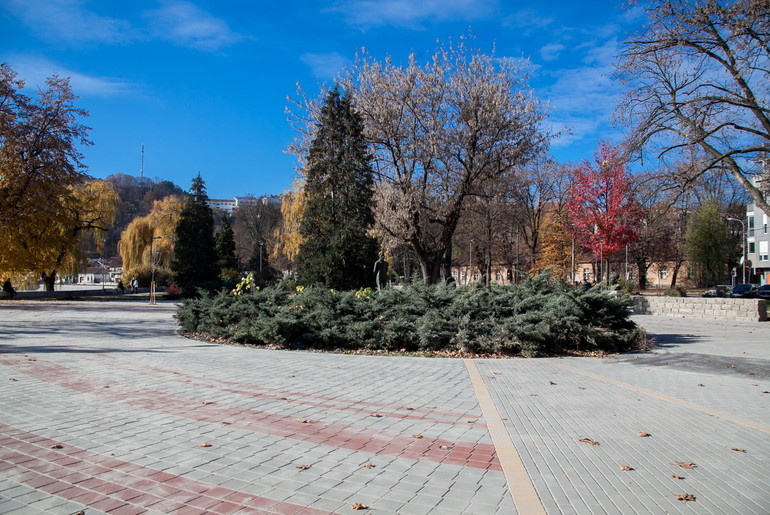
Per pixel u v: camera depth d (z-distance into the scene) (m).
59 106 30.98
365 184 21.78
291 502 3.54
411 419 5.82
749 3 15.84
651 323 20.95
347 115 21.50
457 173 22.86
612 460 4.48
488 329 11.46
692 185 20.98
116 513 3.32
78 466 4.20
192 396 6.82
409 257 44.97
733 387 7.94
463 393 7.27
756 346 13.19
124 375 8.23
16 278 39.66
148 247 54.59
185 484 3.84
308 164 22.98
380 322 11.99
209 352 11.15
